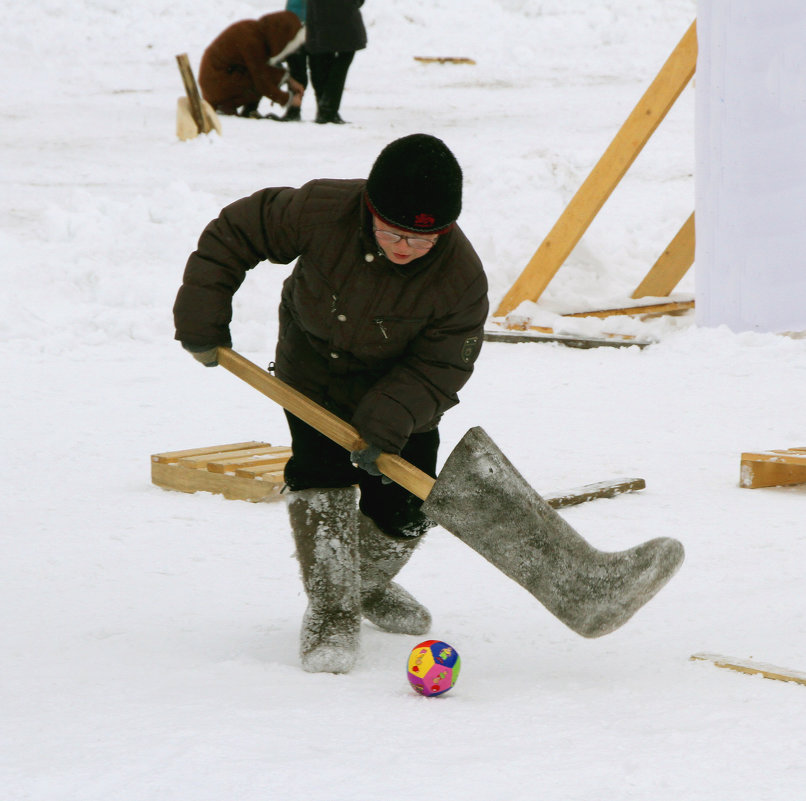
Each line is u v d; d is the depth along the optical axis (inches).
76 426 722.2
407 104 2078.0
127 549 491.8
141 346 970.1
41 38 2583.7
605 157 997.2
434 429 378.6
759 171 927.7
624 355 931.3
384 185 315.3
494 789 252.2
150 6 2787.9
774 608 407.5
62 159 1615.4
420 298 340.2
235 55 1887.3
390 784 254.8
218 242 354.9
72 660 358.0
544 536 337.4
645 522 528.4
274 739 283.1
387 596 395.2
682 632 384.5
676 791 250.5
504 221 1402.6
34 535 510.3
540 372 879.7
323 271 342.6
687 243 1046.4
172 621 402.6
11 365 894.4
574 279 1107.9
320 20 1830.7
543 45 2657.5
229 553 486.9
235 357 362.3
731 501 565.3
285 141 1728.6
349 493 370.9
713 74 928.9
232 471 572.4
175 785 254.7
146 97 2113.7
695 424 728.3
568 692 324.8
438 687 319.9
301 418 354.3
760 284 940.0
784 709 303.6
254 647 374.6
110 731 289.3
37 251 1120.8
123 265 1115.9
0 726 294.5
